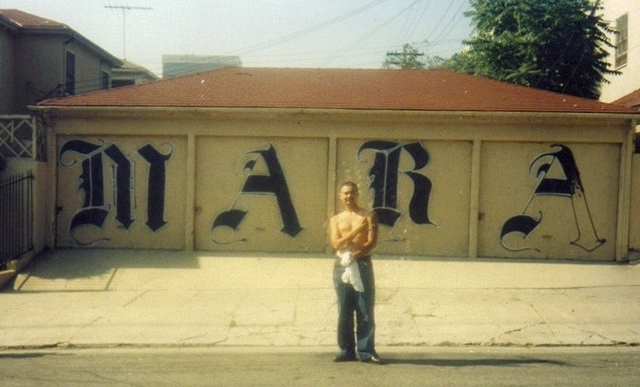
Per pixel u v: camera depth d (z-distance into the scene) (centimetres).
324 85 1755
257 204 1590
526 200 1570
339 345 882
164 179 1595
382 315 1154
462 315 1155
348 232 865
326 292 1319
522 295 1292
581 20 2500
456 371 823
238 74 1858
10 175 1549
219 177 1594
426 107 1561
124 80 3612
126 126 1588
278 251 1588
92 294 1311
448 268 1480
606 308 1196
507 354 941
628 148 1546
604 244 1564
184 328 1084
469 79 1828
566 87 2494
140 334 1052
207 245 1595
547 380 776
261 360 898
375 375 804
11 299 1276
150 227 1599
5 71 2362
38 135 1570
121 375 812
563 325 1095
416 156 1571
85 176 1603
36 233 1546
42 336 1041
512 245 1571
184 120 1580
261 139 1588
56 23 2491
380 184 1573
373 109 1543
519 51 2500
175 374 815
